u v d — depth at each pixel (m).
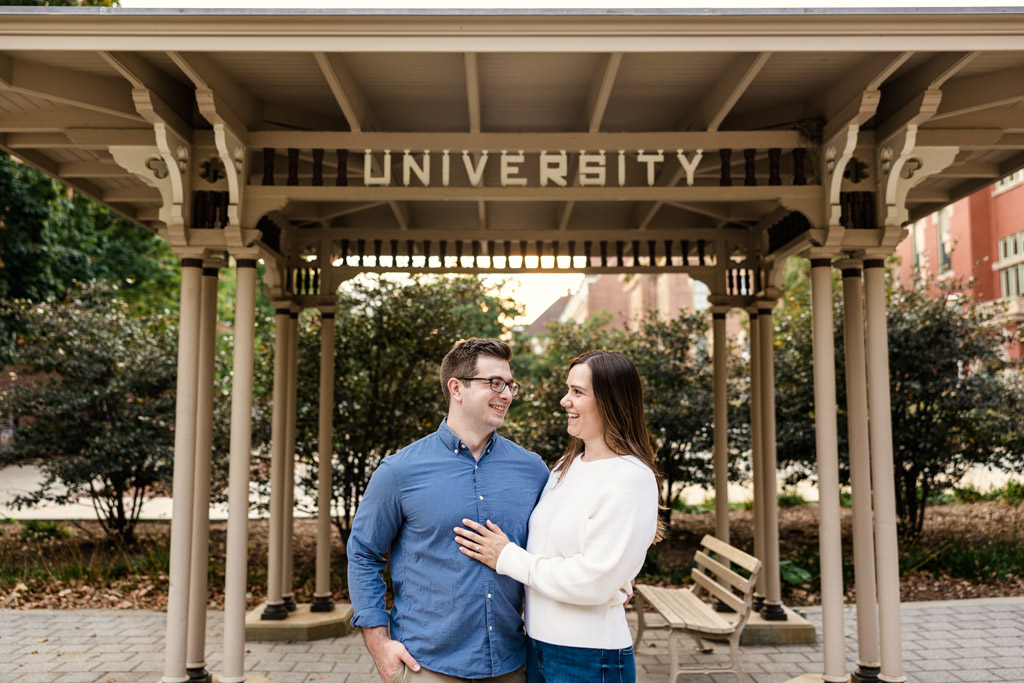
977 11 2.86
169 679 3.75
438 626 2.09
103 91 3.70
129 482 8.38
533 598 2.14
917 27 2.90
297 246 5.96
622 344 9.13
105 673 4.63
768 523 5.50
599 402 2.14
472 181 3.97
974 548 7.68
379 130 4.57
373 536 2.19
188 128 4.00
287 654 5.07
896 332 8.06
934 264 21.59
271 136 4.02
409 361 8.08
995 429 8.02
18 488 12.36
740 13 2.86
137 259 15.15
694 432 8.36
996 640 5.27
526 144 3.97
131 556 7.79
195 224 4.02
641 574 7.43
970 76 3.78
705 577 4.91
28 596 6.58
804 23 2.89
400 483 2.17
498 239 6.01
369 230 6.00
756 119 4.37
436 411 8.05
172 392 8.34
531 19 2.88
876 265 4.02
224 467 8.21
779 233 5.41
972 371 8.50
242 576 3.93
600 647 2.04
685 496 11.44
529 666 2.16
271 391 8.09
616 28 2.89
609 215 6.54
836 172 3.84
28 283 11.09
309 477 8.66
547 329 9.81
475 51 2.93
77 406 8.01
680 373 8.73
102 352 8.22
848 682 3.94
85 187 5.28
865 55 3.53
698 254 6.89
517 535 2.20
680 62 3.70
